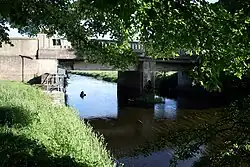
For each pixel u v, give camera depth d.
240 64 6.29
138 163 19.52
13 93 28.31
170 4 5.03
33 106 23.39
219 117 7.80
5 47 40.59
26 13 8.16
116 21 8.39
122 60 11.15
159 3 4.97
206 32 5.37
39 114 20.91
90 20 10.69
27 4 8.35
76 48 11.96
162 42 5.86
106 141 25.81
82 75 96.88
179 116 35.69
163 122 32.97
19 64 40.91
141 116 36.38
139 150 10.66
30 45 41.34
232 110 7.24
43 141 15.70
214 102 42.97
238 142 7.13
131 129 30.22
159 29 5.28
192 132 7.88
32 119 19.39
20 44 41.06
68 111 26.02
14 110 20.80
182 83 54.50
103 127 31.14
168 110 39.59
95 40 11.54
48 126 18.72
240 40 5.60
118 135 27.97
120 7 4.76
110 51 11.16
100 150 17.11
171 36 5.47
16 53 41.00
